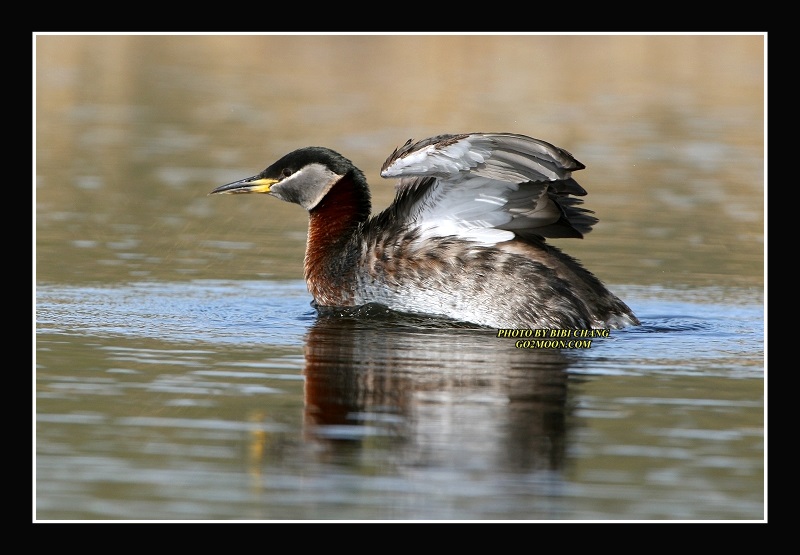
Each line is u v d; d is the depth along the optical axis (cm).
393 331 1405
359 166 2381
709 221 2095
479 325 1432
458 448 1012
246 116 2888
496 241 1428
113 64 3453
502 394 1159
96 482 942
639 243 1931
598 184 2348
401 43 3631
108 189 2233
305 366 1244
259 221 2095
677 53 3653
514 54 3606
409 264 1454
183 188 2264
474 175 1382
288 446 1013
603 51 3659
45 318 1437
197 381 1188
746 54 3653
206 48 3688
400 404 1122
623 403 1136
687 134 2788
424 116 2873
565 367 1260
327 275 1518
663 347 1355
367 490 931
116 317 1452
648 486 945
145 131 2714
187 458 988
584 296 1419
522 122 2805
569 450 1012
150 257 1795
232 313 1488
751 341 1390
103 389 1159
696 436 1049
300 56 3616
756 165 2542
